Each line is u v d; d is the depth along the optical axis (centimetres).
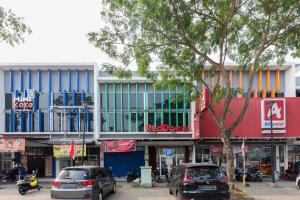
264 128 2839
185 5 1536
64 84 3133
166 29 1609
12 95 3114
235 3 1585
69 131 3064
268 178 2908
